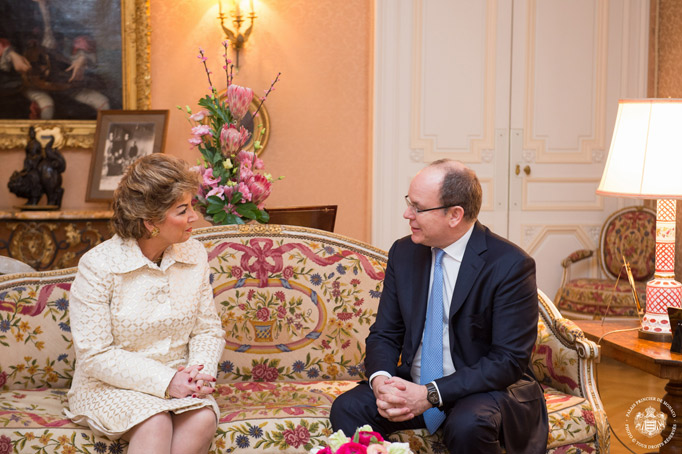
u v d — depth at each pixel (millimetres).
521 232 5480
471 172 2389
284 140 5340
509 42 5352
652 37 5520
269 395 2672
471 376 2258
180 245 2504
